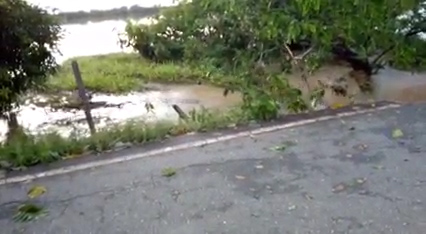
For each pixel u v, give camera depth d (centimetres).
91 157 339
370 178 284
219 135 371
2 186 297
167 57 968
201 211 254
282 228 234
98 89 755
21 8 514
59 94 696
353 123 386
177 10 942
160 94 728
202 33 770
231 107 520
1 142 437
